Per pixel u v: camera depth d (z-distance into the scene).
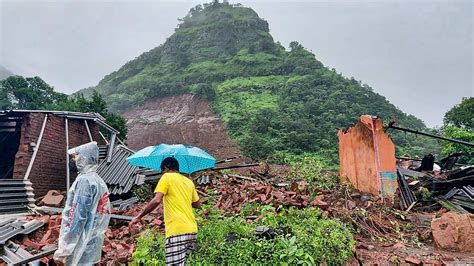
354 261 5.76
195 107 63.56
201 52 92.62
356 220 7.59
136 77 90.62
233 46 93.50
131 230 6.94
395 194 9.24
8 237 6.06
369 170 9.62
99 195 4.21
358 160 10.02
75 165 4.39
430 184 10.39
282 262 4.97
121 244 6.14
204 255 5.18
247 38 95.31
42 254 5.11
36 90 35.28
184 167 6.02
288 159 34.06
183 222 4.31
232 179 11.26
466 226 6.64
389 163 9.45
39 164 12.48
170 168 4.68
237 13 110.88
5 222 7.44
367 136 9.77
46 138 13.07
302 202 7.87
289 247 5.16
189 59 89.75
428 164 12.87
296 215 6.69
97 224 4.17
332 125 43.97
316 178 10.86
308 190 9.35
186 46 96.25
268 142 39.84
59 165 13.70
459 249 6.52
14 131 13.03
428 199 9.88
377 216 8.05
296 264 4.99
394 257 5.88
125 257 5.52
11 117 12.74
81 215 3.96
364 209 8.11
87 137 16.05
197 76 77.62
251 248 5.20
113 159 13.57
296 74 70.88
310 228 5.88
